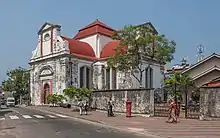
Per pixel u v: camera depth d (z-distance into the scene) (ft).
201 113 74.95
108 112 92.68
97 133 53.26
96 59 186.50
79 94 119.14
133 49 135.03
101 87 179.52
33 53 200.95
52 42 185.68
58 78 178.09
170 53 138.31
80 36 201.98
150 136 50.11
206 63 123.54
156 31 167.12
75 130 57.62
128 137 48.60
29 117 92.12
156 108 92.84
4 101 229.66
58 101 162.71
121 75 169.78
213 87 72.90
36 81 196.65
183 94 103.91
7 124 70.33
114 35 138.10
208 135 49.47
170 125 64.90
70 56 175.42
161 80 190.49
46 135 49.57
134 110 92.12
